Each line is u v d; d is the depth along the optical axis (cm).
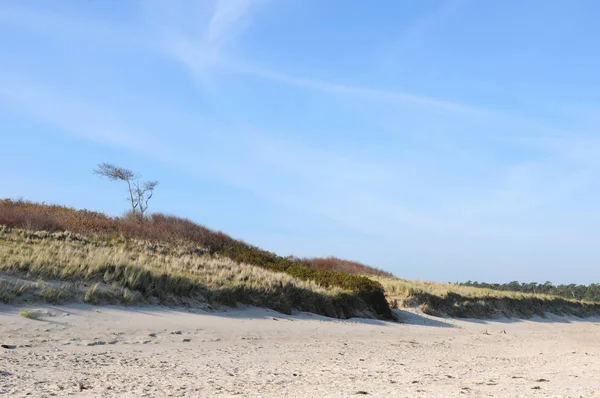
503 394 736
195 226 3597
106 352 1088
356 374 999
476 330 2608
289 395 709
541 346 2023
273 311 2025
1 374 769
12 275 1541
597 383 923
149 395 676
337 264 5012
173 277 1864
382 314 2580
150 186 4191
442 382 898
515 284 9819
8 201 3412
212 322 1620
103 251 2209
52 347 1078
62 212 3338
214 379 857
